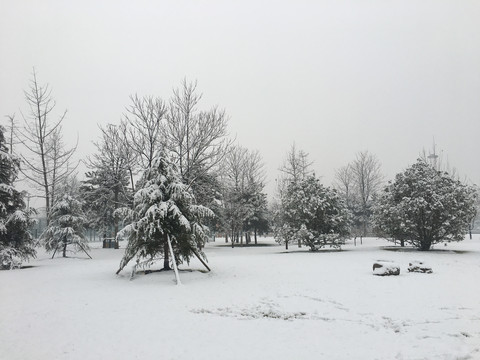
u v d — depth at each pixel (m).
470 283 11.95
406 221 24.92
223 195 39.88
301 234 27.11
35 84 31.14
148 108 31.73
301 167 46.09
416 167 26.44
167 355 5.69
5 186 19.97
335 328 7.03
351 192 59.38
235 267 16.91
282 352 5.73
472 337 6.29
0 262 18.02
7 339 6.58
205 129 32.38
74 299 10.08
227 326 7.29
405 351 5.65
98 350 5.96
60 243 24.48
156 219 14.21
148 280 13.50
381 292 10.45
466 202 24.64
